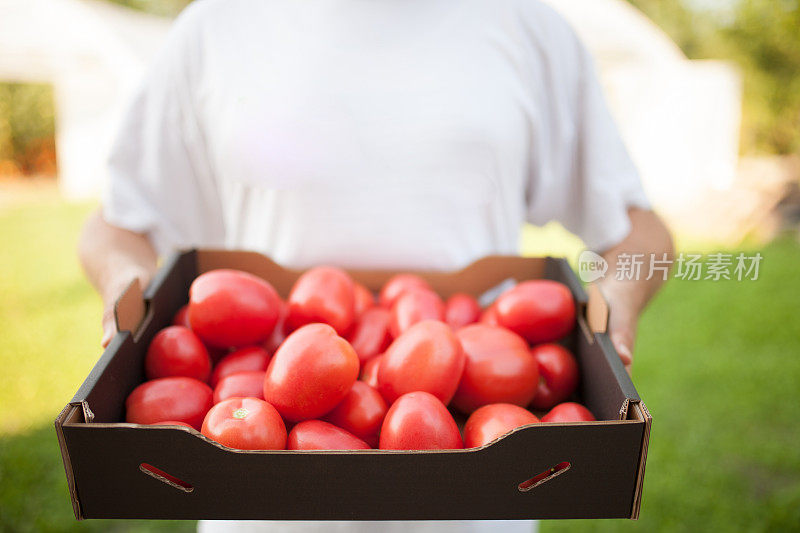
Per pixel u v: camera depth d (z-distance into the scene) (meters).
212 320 1.10
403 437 0.88
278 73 1.35
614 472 0.80
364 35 1.33
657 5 14.41
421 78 1.33
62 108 10.21
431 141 1.34
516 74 1.36
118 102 10.04
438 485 0.80
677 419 3.49
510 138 1.36
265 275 1.33
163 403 0.95
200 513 0.81
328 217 1.38
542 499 0.81
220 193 1.47
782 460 3.08
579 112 1.42
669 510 2.71
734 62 10.91
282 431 0.90
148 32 11.05
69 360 4.24
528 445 0.79
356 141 1.34
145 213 1.42
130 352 1.00
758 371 4.09
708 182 9.40
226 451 0.79
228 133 1.36
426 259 1.40
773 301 5.40
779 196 8.62
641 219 1.43
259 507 0.80
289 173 1.35
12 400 3.68
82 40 9.72
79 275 6.20
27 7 9.48
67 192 10.45
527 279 1.35
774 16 10.60
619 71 9.16
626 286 1.23
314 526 1.19
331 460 0.79
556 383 1.10
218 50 1.37
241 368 1.08
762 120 10.89
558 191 1.47
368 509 0.81
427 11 1.33
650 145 9.20
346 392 0.95
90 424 0.78
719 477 2.94
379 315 1.21
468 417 1.09
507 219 1.43
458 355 1.00
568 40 1.39
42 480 2.88
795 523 2.62
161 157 1.43
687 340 4.62
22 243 7.40
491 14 1.34
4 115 12.09
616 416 0.87
